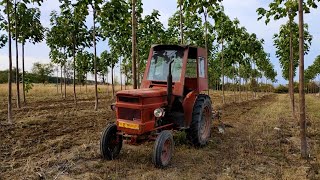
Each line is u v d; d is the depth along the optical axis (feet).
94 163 22.57
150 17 61.67
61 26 58.18
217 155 25.82
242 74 123.75
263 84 225.76
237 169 21.94
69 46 62.64
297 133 35.83
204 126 29.78
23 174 20.02
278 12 32.42
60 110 56.54
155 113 22.76
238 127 39.81
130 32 56.08
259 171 21.80
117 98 23.35
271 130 37.65
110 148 23.95
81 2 41.57
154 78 26.84
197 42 63.10
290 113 58.18
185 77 29.07
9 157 24.02
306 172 21.43
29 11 54.13
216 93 152.35
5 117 45.42
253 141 30.96
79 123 40.37
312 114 55.98
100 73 113.91
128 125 22.52
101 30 58.85
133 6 34.01
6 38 59.16
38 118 42.37
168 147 22.89
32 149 26.30
